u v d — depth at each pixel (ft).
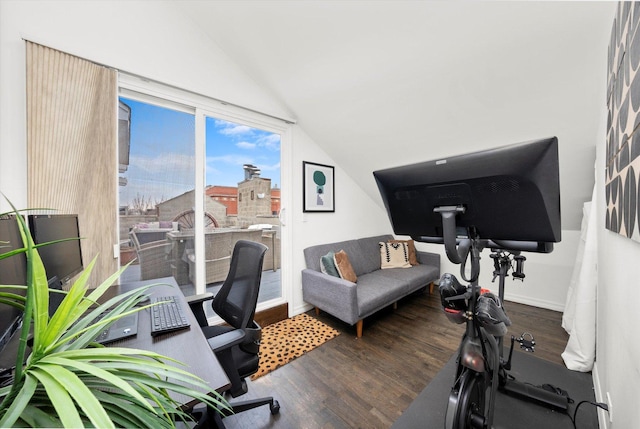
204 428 4.24
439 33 5.24
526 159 2.19
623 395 3.10
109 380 1.13
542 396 4.74
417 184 2.99
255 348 4.07
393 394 5.21
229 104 7.56
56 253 3.69
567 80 5.29
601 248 4.94
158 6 6.23
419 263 12.09
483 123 6.98
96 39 5.37
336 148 10.10
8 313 2.50
